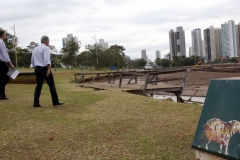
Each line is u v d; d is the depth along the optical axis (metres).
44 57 6.32
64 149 3.69
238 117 2.10
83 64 61.53
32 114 5.77
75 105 6.97
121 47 82.19
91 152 3.57
